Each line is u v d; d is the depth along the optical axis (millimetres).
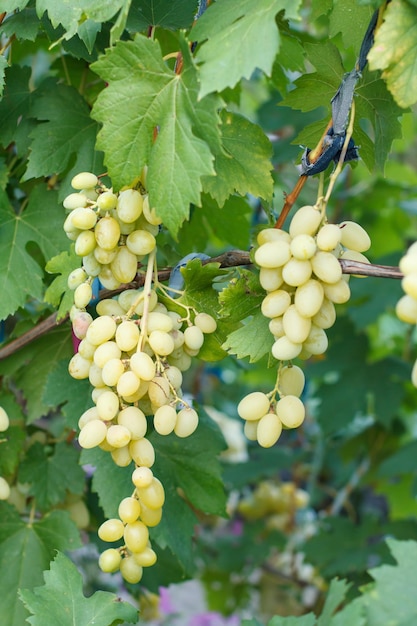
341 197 2322
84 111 1434
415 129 2717
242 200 1500
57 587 1196
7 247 1398
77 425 1398
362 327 1990
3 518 1415
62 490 1475
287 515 2537
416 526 2086
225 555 2396
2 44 1510
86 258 1207
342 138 1166
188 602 2887
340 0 1279
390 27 1115
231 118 1242
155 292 1217
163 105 1160
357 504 2537
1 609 1362
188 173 1143
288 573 2648
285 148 2051
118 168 1169
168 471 1427
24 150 1429
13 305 1376
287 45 1269
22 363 1459
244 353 1206
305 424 2748
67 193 1400
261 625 1210
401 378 2086
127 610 1199
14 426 1449
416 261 1061
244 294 1214
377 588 1127
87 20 1277
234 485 2309
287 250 1133
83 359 1200
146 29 1288
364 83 1230
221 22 1161
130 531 1161
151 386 1155
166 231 1490
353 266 1142
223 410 2557
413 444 2018
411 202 2295
